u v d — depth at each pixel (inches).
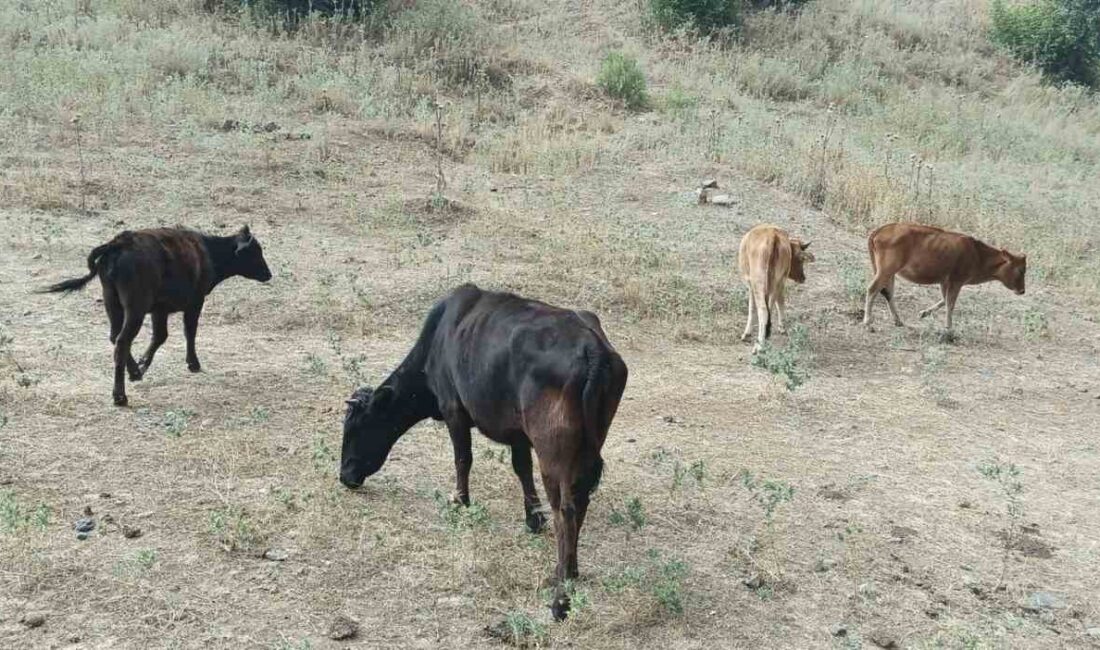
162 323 367.9
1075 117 1099.3
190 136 684.1
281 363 406.3
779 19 1159.0
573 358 241.8
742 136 813.9
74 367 379.2
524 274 527.2
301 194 621.6
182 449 320.2
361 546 273.3
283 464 316.5
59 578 246.8
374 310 470.9
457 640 239.9
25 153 622.8
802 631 259.8
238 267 395.5
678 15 1106.7
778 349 481.4
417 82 872.9
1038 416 434.9
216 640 231.5
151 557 254.2
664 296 525.3
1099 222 754.8
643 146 798.5
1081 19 1230.9
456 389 277.1
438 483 316.5
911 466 370.0
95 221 538.6
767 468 353.7
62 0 904.9
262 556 264.4
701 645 248.4
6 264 473.1
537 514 287.0
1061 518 341.1
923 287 598.9
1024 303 593.9
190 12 931.3
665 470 342.3
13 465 298.8
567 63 987.3
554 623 246.4
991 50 1235.2
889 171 767.1
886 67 1120.2
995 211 725.9
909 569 295.7
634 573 266.1
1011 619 273.4
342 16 962.7
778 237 473.1
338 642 235.5
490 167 729.0
